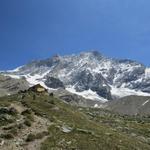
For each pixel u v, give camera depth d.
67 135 49.56
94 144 48.12
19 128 49.59
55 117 59.84
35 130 49.91
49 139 47.12
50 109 65.12
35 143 45.62
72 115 65.25
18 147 44.03
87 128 57.12
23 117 54.22
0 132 47.69
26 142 45.75
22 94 77.25
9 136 46.41
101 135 54.00
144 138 77.06
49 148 44.28
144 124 111.62
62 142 46.62
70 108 75.12
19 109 59.47
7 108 55.38
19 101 66.06
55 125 53.25
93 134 52.34
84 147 46.09
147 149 55.84
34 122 53.19
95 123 66.12
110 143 50.03
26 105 62.88
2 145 44.00
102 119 97.50
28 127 50.59
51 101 71.06
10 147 43.75
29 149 43.59
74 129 52.84
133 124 103.56
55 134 49.25
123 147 50.66
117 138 55.81
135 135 79.38
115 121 99.38
